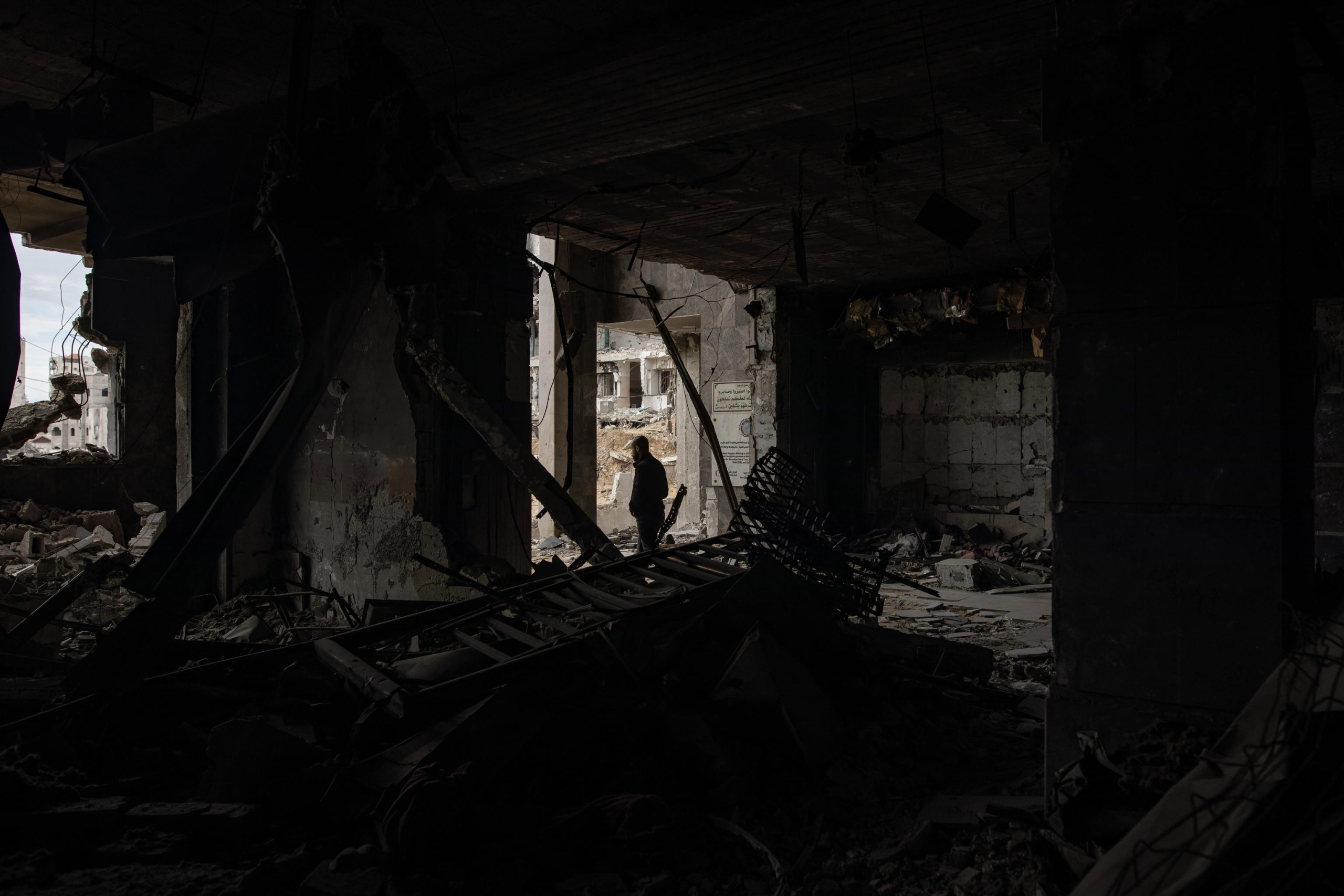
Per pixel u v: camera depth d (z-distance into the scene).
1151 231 3.00
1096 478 3.10
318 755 3.46
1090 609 3.11
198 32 5.02
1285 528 2.81
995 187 7.63
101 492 10.70
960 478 12.96
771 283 12.05
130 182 5.05
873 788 3.66
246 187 4.97
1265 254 2.82
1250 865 1.96
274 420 4.93
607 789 3.53
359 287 5.38
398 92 4.55
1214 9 2.88
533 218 8.26
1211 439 2.90
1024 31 4.63
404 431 6.80
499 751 3.42
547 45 5.21
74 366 11.33
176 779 3.47
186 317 7.94
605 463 23.00
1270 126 2.80
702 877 3.00
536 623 4.77
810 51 4.92
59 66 5.44
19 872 2.75
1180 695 2.94
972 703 4.91
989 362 12.34
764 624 4.49
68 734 3.69
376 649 5.12
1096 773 2.85
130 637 4.15
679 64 5.14
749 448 12.80
